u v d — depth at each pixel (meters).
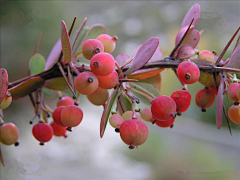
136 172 0.37
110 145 0.42
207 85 0.19
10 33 0.37
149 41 0.18
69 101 0.21
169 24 0.53
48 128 0.21
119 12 0.53
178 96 0.18
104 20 0.52
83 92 0.17
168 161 0.40
